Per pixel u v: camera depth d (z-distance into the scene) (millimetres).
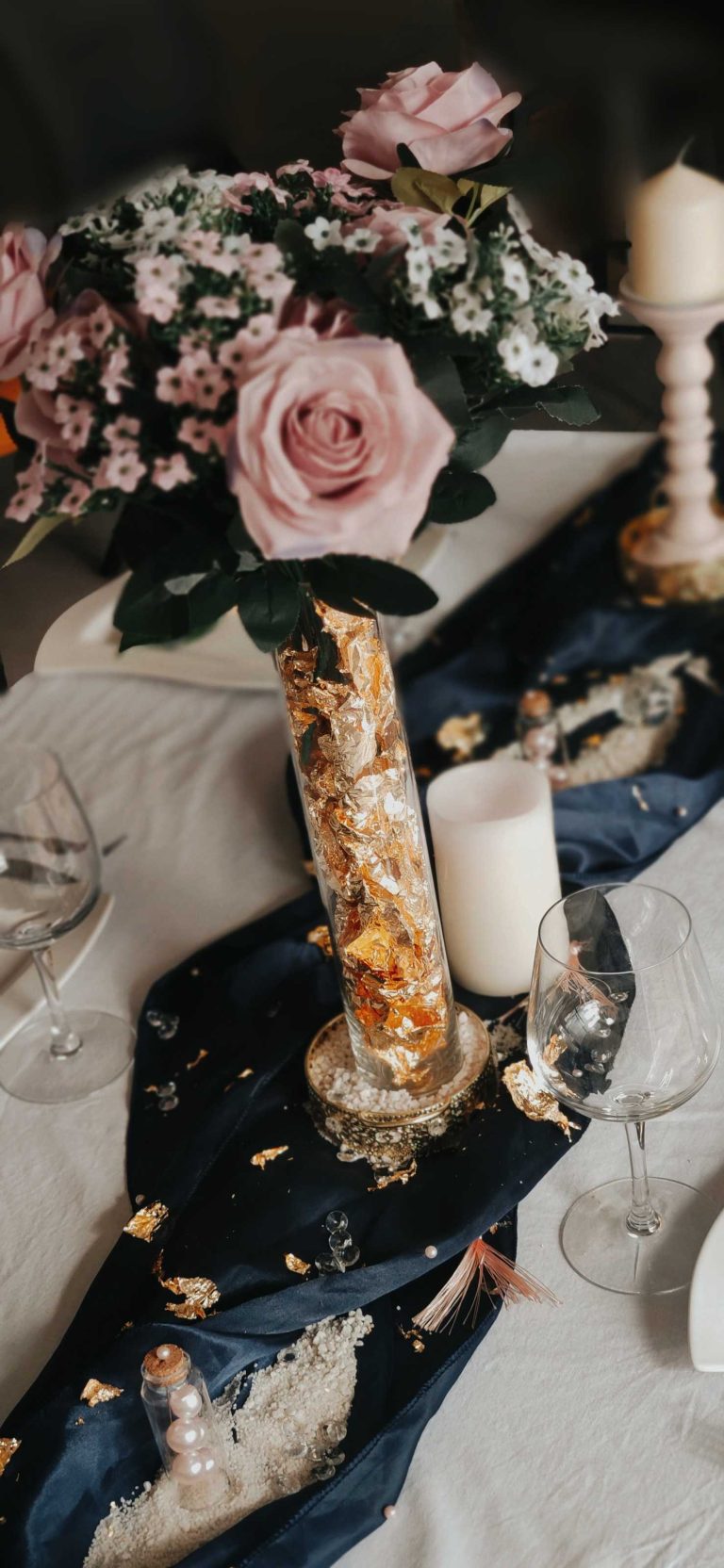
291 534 803
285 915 1229
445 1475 911
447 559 1570
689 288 1340
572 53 1196
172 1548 902
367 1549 889
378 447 809
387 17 1173
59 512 885
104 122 1172
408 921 1007
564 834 1225
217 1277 1000
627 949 953
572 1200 1024
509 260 860
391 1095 1059
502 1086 1081
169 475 832
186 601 879
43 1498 912
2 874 1108
